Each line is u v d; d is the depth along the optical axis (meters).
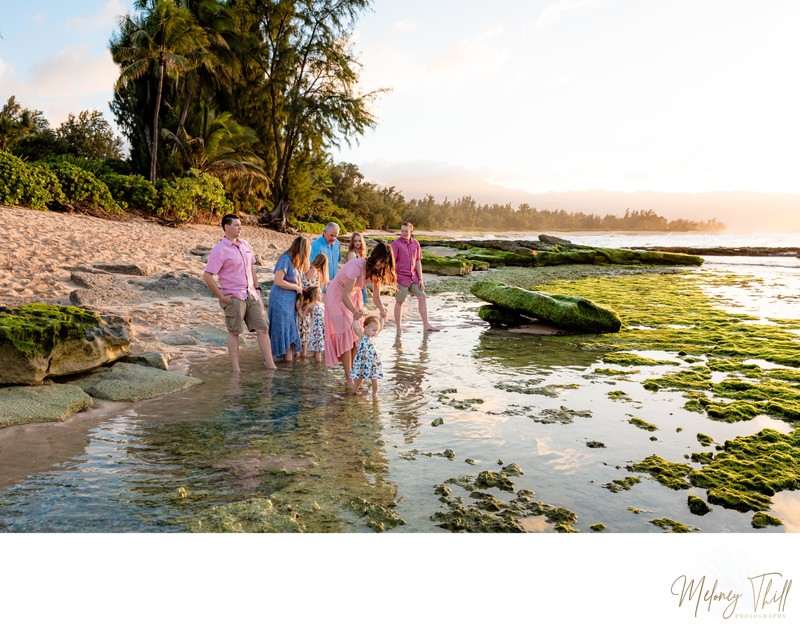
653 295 16.28
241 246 6.95
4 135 44.91
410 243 10.05
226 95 38.41
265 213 40.72
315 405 5.69
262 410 5.50
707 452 4.54
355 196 87.12
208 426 5.02
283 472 4.08
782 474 4.07
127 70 27.28
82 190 22.05
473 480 3.98
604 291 17.39
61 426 4.93
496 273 25.09
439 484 3.91
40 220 16.84
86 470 4.04
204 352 7.95
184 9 29.50
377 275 6.43
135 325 8.77
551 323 10.82
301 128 38.19
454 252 35.03
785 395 6.04
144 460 4.25
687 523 3.42
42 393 5.39
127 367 6.44
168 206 25.73
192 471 4.07
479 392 6.27
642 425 5.18
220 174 33.19
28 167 19.50
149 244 17.33
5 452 4.32
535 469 4.20
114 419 5.15
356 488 3.83
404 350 8.60
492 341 9.41
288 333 7.61
